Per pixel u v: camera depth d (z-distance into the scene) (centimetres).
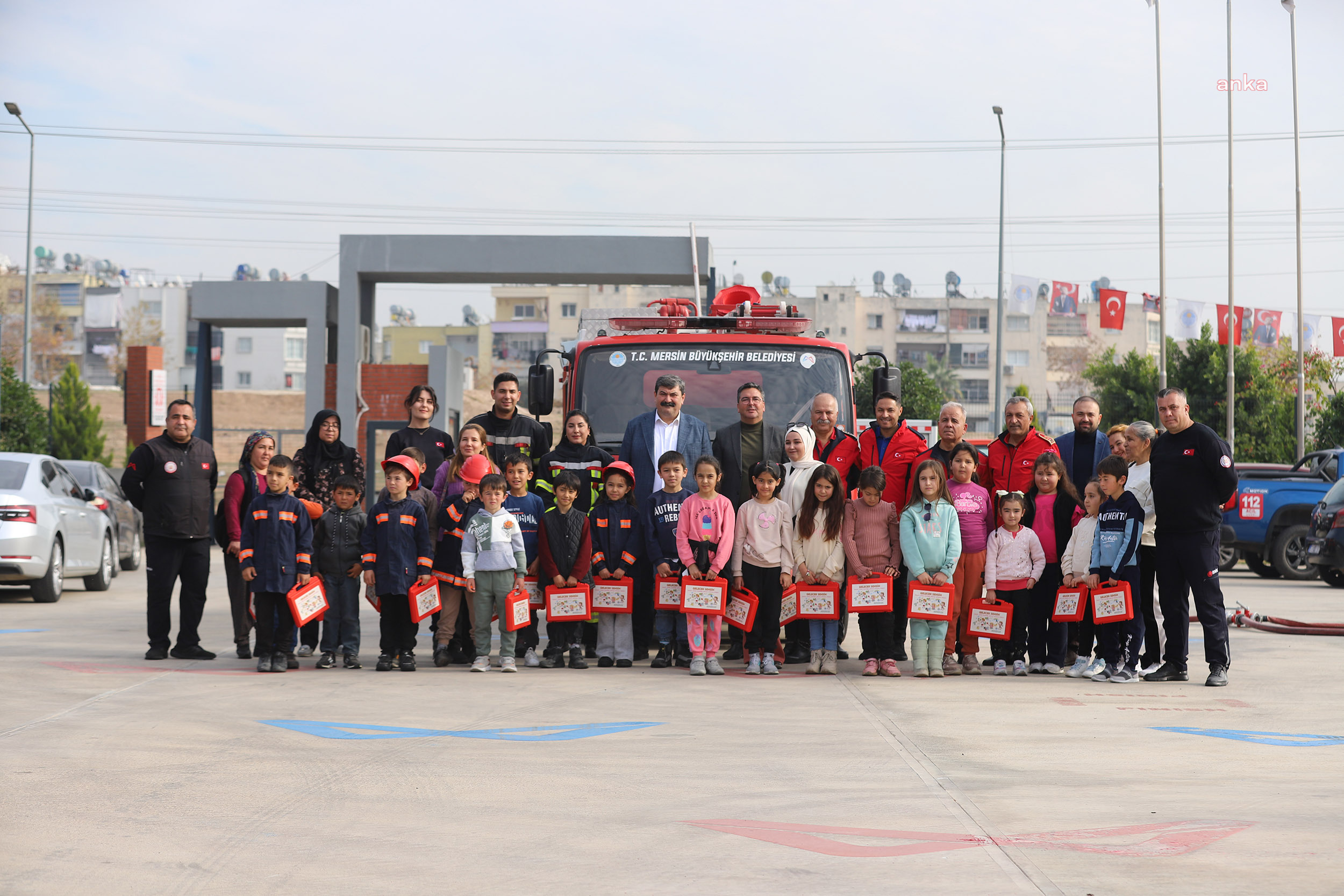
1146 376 4572
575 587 1003
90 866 438
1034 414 1047
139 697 815
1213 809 517
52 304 11081
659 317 1233
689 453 1064
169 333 11194
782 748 657
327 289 2834
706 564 964
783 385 1185
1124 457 1083
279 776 582
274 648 970
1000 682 945
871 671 987
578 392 1194
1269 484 2117
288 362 11406
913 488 979
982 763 618
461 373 2989
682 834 481
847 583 972
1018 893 403
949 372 10419
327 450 1038
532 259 2622
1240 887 407
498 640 1236
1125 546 941
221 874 431
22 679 890
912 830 485
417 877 427
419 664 1047
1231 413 3259
